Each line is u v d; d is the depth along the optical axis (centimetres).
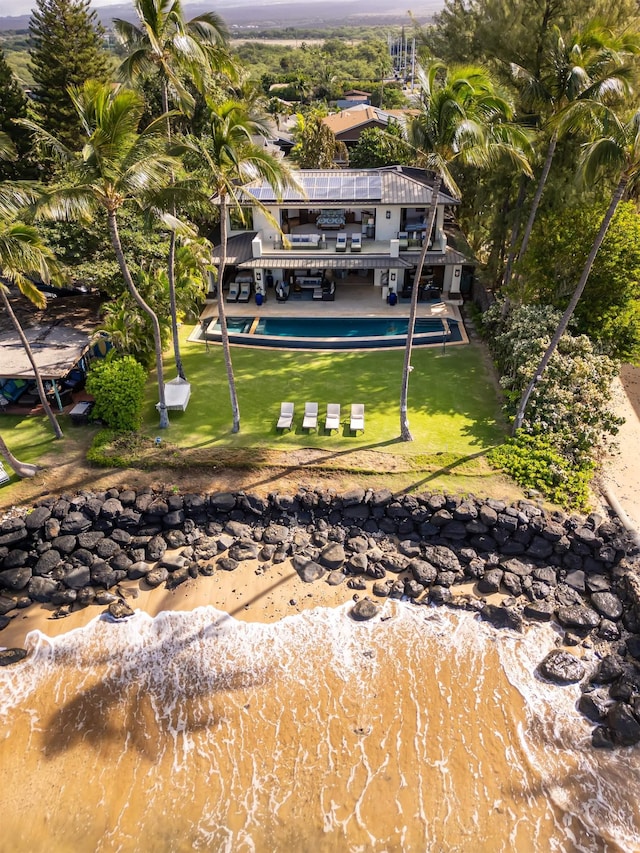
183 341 3469
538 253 2984
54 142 2247
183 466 2538
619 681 1872
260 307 3781
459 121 1925
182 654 1973
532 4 2923
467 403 2909
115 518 2347
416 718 1786
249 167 2148
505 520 2273
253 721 1781
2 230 2064
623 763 1689
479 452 2600
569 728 1769
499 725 1773
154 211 2198
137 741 1734
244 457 2578
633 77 2545
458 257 3694
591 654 1973
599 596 2120
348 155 5875
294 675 1906
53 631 2058
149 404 2902
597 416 2648
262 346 3425
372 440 2672
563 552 2255
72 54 4566
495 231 3512
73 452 2636
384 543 2334
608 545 2225
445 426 2758
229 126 2078
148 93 4425
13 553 2252
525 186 3331
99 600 2147
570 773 1662
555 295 3073
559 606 2112
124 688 1878
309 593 2172
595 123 2150
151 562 2280
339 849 1495
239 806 1581
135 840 1519
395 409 2870
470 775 1652
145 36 2217
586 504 2380
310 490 2438
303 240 3769
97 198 2039
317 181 3875
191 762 1680
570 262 2912
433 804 1587
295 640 2012
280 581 2212
